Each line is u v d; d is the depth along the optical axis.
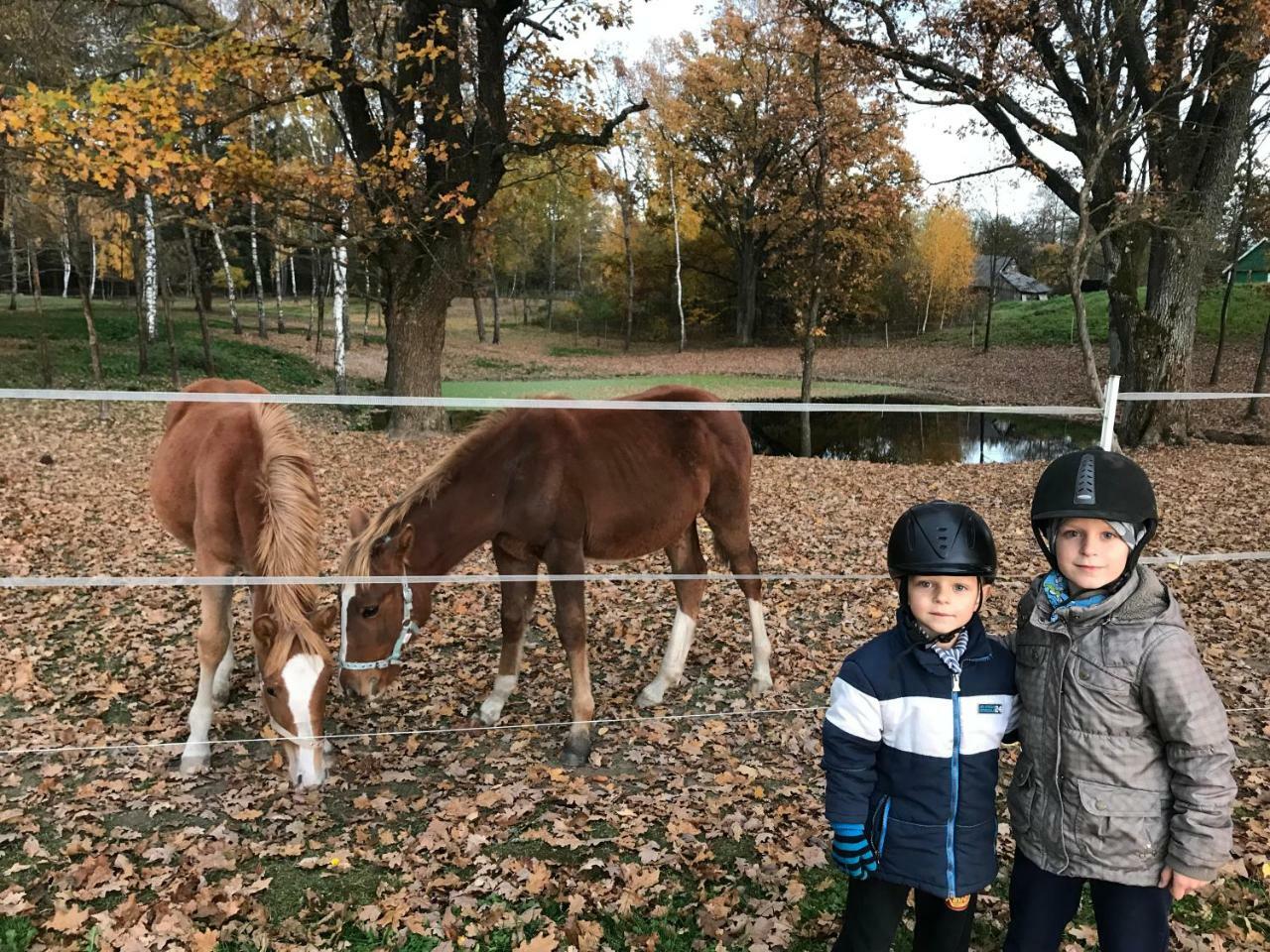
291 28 11.12
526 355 33.97
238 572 3.83
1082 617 1.74
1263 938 2.53
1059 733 1.76
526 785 3.54
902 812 1.85
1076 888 1.81
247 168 11.24
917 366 30.38
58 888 2.80
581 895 2.77
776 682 4.64
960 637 1.87
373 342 29.19
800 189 22.67
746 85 29.19
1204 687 1.66
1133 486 1.72
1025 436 17.94
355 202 12.45
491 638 5.30
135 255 17.38
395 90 13.19
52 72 13.30
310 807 3.35
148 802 3.39
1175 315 13.44
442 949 2.51
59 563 6.57
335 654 3.48
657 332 43.06
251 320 30.97
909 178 14.88
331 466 10.93
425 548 3.56
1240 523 8.05
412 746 3.88
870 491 10.45
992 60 11.55
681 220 39.47
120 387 17.14
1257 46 10.38
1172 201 12.66
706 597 6.12
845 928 1.97
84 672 4.67
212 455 3.60
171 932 2.56
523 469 3.63
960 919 1.91
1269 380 21.62
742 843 3.11
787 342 40.75
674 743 3.96
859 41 12.61
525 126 13.31
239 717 4.14
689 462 4.14
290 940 2.57
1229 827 1.61
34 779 3.55
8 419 12.59
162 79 10.27
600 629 5.46
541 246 43.47
